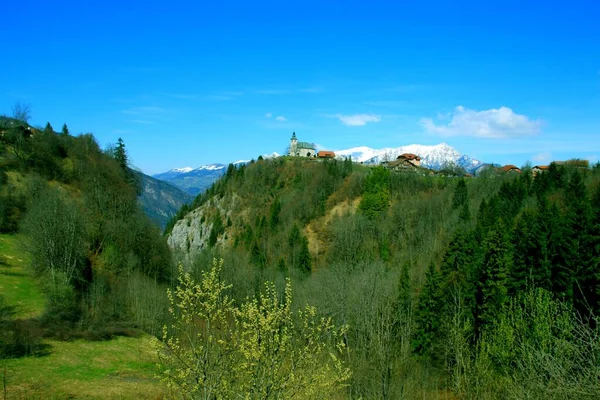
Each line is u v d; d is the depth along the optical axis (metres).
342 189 135.75
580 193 78.88
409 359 45.50
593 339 13.02
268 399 11.61
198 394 11.67
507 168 159.12
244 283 63.91
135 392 29.88
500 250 51.41
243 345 11.80
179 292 12.79
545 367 13.62
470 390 36.22
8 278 47.19
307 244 106.38
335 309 52.00
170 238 153.88
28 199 65.00
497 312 46.97
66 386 29.91
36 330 37.91
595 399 11.62
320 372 13.27
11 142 75.81
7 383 28.75
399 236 98.75
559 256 50.38
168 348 12.01
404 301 56.50
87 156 87.31
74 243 52.56
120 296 52.94
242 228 138.62
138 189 110.38
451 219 93.12
